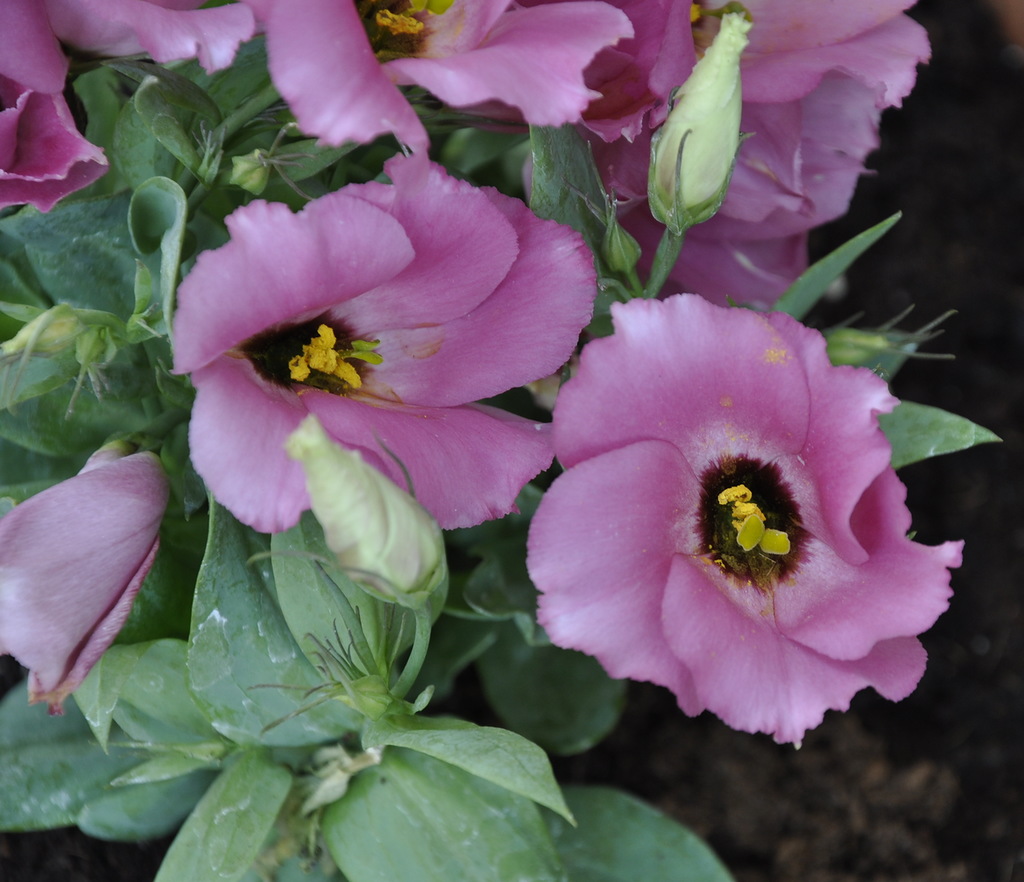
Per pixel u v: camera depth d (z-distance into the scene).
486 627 0.41
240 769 0.37
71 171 0.34
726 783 0.46
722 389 0.33
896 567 0.33
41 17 0.33
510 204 0.34
